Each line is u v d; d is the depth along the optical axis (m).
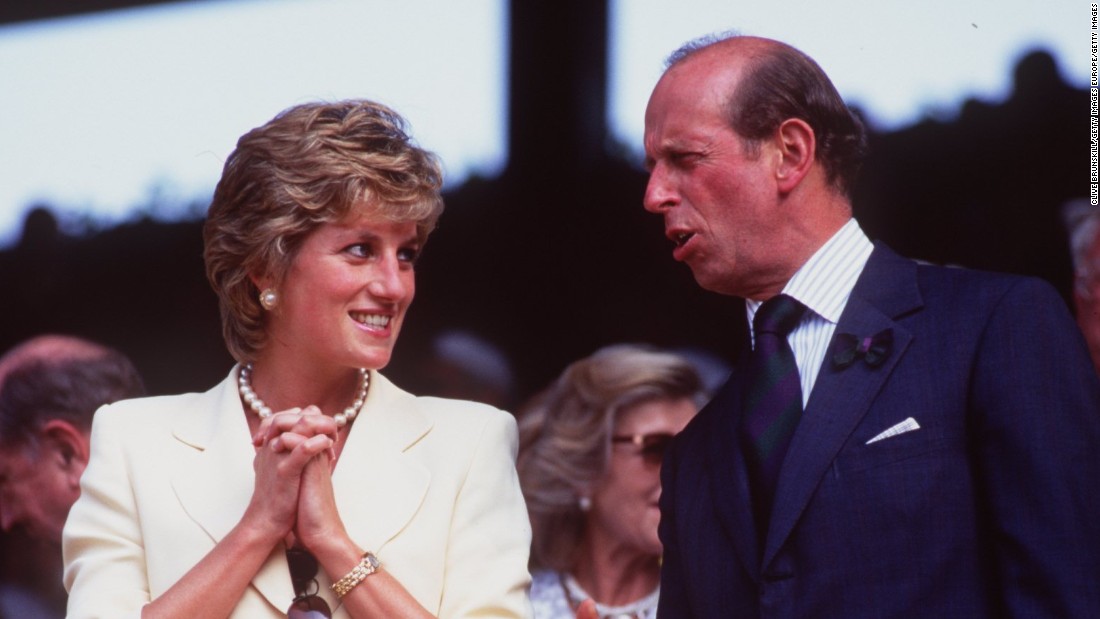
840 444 11.18
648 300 20.08
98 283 21.16
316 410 11.67
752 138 11.98
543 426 17.03
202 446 12.20
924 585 10.83
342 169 11.61
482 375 20.08
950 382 11.12
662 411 16.69
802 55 12.24
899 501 10.94
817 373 11.71
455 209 20.61
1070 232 17.75
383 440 12.26
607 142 20.33
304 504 11.55
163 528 11.84
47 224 21.22
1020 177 18.09
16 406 17.92
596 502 16.64
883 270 11.89
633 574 16.64
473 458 12.30
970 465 10.98
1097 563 10.52
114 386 18.12
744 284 12.27
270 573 11.62
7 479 17.97
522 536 12.26
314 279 11.76
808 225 12.02
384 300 11.81
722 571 11.73
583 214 20.33
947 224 18.38
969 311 11.33
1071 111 17.97
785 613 11.09
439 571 11.87
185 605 11.25
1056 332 11.06
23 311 21.08
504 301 20.42
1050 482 10.59
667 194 12.20
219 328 20.86
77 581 11.83
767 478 11.53
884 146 18.61
